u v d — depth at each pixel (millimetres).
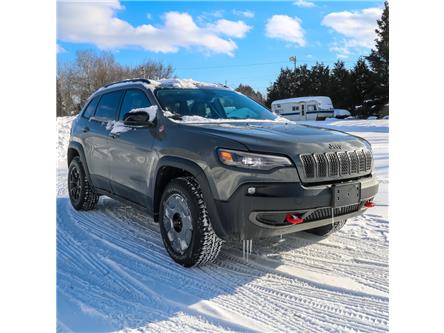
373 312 2830
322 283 3281
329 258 3787
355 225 4742
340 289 3178
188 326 2695
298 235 4438
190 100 4312
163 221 3785
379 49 41375
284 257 3830
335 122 29047
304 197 3119
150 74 40781
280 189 3082
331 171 3311
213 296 3098
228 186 3158
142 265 3697
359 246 4062
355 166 3500
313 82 53281
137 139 4145
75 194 5711
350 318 2766
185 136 3564
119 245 4246
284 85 56469
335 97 47562
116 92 4965
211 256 3484
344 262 3689
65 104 38781
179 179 3580
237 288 3225
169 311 2887
